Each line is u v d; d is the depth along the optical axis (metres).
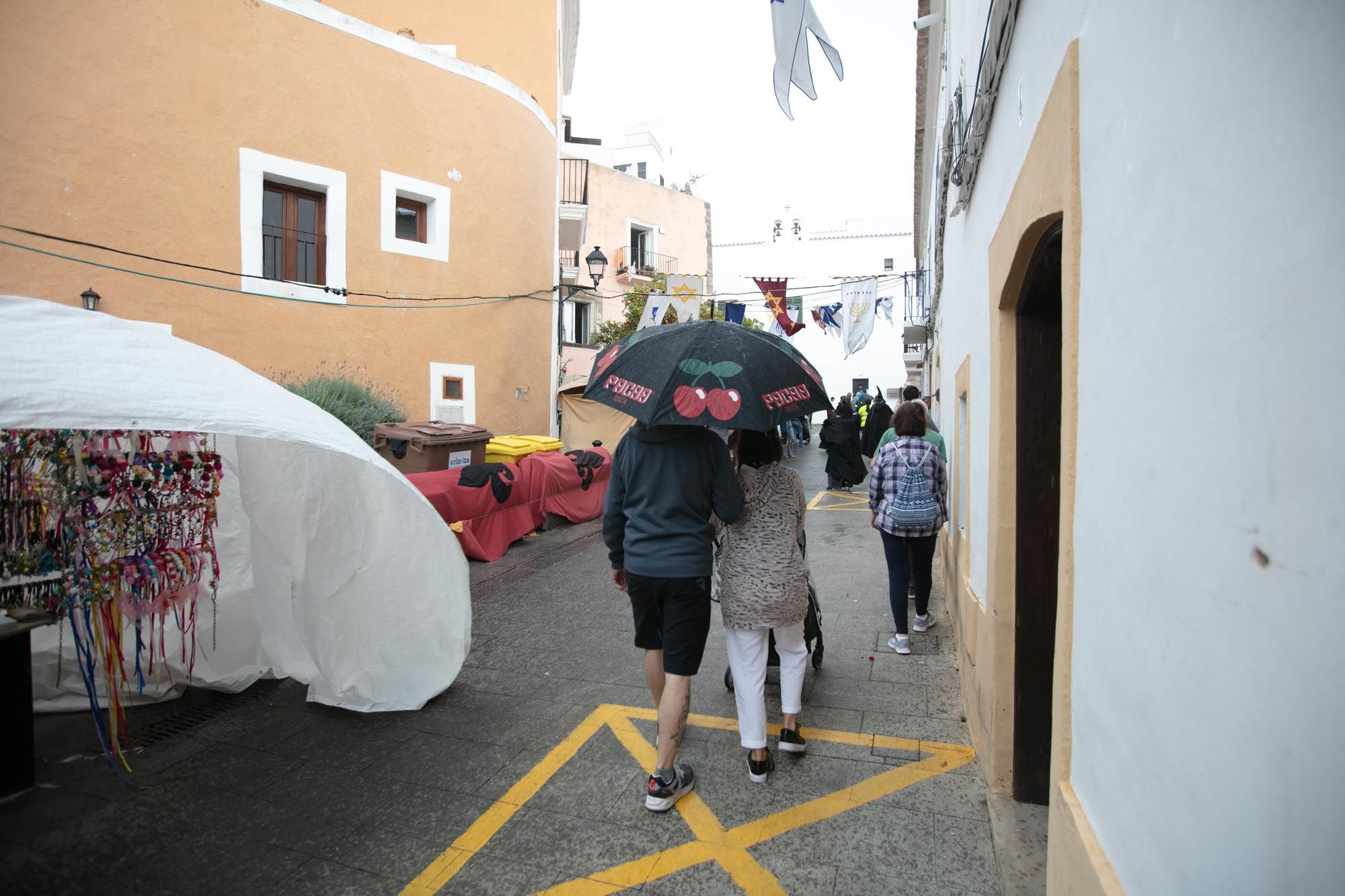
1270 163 0.96
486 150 11.62
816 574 7.40
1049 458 3.06
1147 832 1.39
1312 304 0.87
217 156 8.64
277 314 9.26
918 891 2.72
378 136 10.20
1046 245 2.42
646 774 3.59
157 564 3.70
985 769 3.42
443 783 3.53
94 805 3.35
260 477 4.34
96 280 7.83
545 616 6.21
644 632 3.43
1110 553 1.61
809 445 24.56
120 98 7.93
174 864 2.95
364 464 4.15
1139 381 1.44
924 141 12.13
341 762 3.73
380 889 2.81
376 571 4.27
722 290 37.47
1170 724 1.28
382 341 10.38
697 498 3.28
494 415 11.98
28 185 7.41
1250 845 1.02
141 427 2.97
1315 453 0.87
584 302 23.75
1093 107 1.74
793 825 3.14
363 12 13.12
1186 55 1.21
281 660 4.65
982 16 3.69
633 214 26.77
